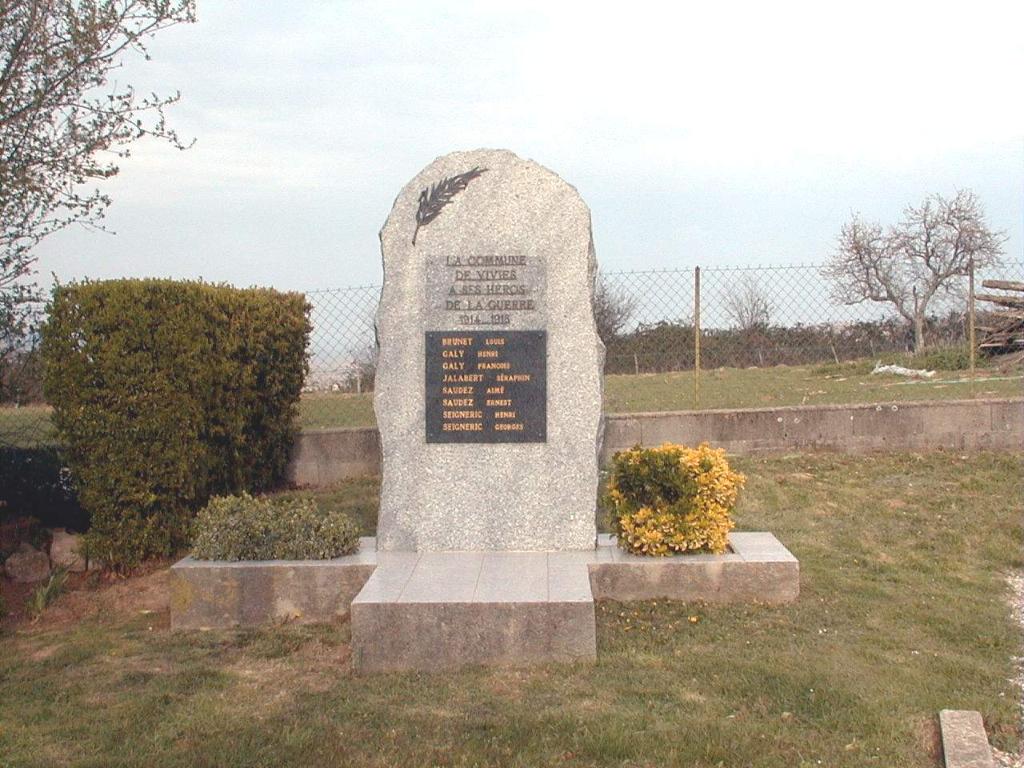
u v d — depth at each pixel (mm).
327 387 12695
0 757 4867
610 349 14984
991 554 8047
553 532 7453
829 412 11297
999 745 4797
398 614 5902
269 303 10086
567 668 5809
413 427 7516
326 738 4938
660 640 6227
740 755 4668
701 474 7273
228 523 7176
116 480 7961
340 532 7281
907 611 6707
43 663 6301
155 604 7410
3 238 8656
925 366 17766
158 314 7969
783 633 6312
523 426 7469
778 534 8648
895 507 9336
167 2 8938
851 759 4652
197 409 8250
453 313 7500
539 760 4676
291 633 6621
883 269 29906
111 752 4891
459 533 7465
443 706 5332
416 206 7539
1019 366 17203
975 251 29062
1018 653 5984
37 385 9289
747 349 15258
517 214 7508
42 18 8516
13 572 8016
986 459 10750
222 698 5566
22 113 8477
